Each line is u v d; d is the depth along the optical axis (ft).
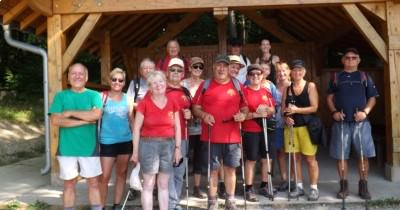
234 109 14.49
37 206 15.84
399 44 18.29
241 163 16.56
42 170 20.59
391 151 18.58
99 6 18.79
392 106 18.34
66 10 18.86
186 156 14.90
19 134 35.40
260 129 15.88
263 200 15.88
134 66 30.91
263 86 16.22
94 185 13.71
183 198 16.48
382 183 18.04
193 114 14.98
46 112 20.16
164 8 18.57
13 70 47.62
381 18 18.48
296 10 27.61
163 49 30.76
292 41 30.53
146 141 13.16
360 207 15.42
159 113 13.16
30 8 18.13
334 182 18.51
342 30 26.50
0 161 27.27
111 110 14.71
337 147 16.11
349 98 15.98
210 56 30.12
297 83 15.99
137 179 13.30
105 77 25.03
